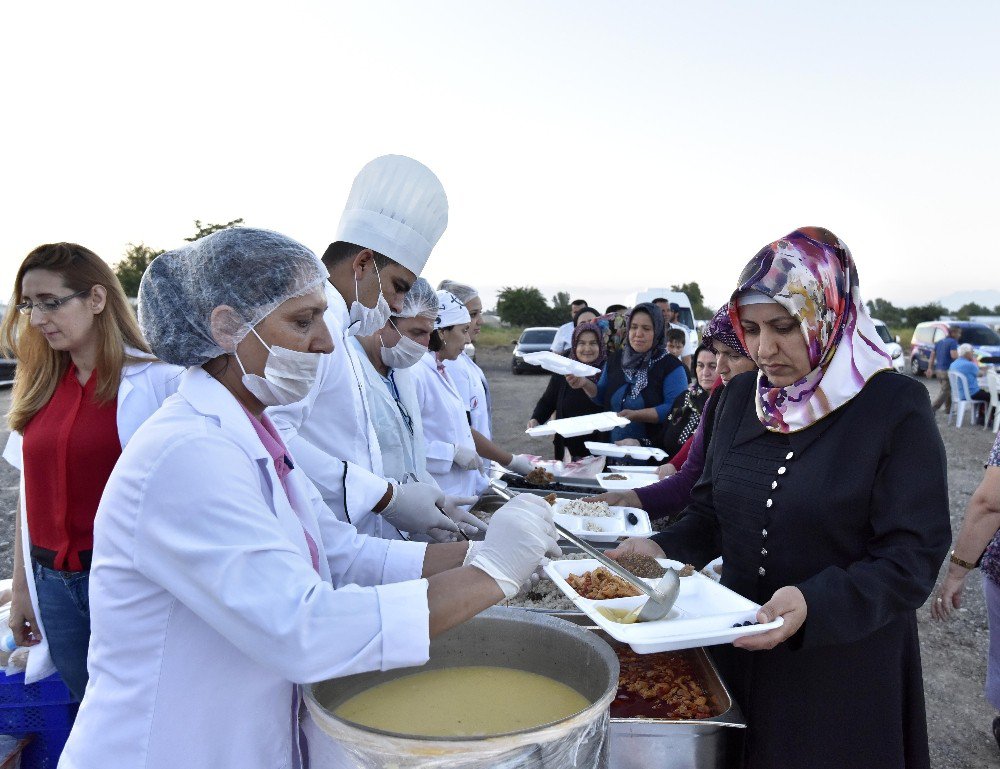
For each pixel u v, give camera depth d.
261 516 1.24
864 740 1.70
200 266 1.33
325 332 1.42
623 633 1.49
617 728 1.63
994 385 12.65
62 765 1.33
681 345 6.82
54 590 2.41
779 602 1.54
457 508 2.49
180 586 1.20
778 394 1.82
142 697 1.26
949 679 3.99
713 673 1.85
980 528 2.68
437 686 1.65
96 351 2.48
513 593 1.36
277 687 1.35
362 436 2.57
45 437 2.44
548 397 6.08
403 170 2.37
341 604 1.22
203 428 1.26
